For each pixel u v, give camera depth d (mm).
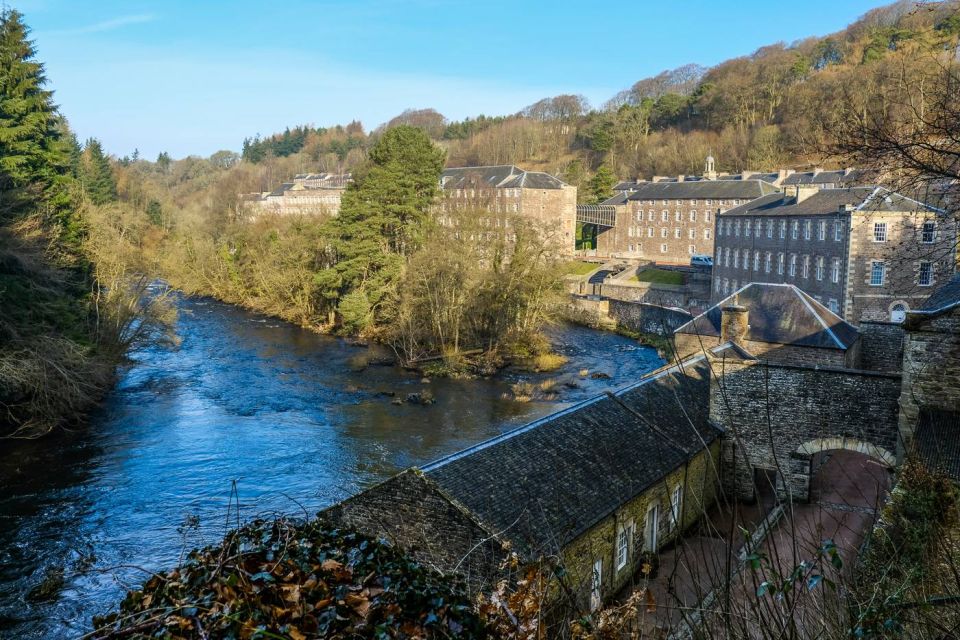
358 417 40750
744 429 25953
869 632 6332
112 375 46188
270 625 5598
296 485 30141
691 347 39875
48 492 29109
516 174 112438
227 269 85500
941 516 13070
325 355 57500
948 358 21094
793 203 68000
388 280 65500
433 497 16547
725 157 124875
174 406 42125
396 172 65562
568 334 70250
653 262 101375
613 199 119438
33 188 42625
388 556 7215
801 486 24969
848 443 24703
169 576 6410
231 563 6367
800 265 64500
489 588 14688
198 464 32500
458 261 58406
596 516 18375
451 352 56469
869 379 24391
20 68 47500
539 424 21516
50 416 36125
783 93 124812
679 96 154750
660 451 22859
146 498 28469
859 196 55875
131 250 58688
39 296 39844
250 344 61469
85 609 20688
